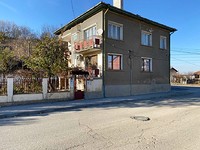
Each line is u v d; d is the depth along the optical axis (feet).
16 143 17.19
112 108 37.86
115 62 60.85
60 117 28.94
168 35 81.71
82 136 19.12
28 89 41.65
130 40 65.16
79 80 51.93
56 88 46.83
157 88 75.05
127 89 63.10
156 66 75.15
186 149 15.94
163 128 22.38
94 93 53.16
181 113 32.14
